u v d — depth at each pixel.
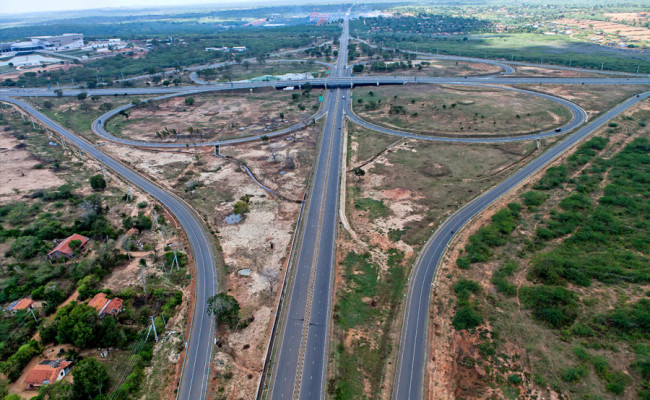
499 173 166.38
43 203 153.62
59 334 91.12
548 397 76.00
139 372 85.44
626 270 104.06
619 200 135.12
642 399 72.62
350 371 87.00
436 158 183.50
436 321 97.12
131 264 119.38
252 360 89.44
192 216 145.25
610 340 85.44
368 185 163.50
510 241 122.38
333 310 102.81
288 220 142.38
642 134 192.12
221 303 96.06
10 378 83.31
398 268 116.31
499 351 86.38
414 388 82.12
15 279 109.69
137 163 190.12
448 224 134.12
